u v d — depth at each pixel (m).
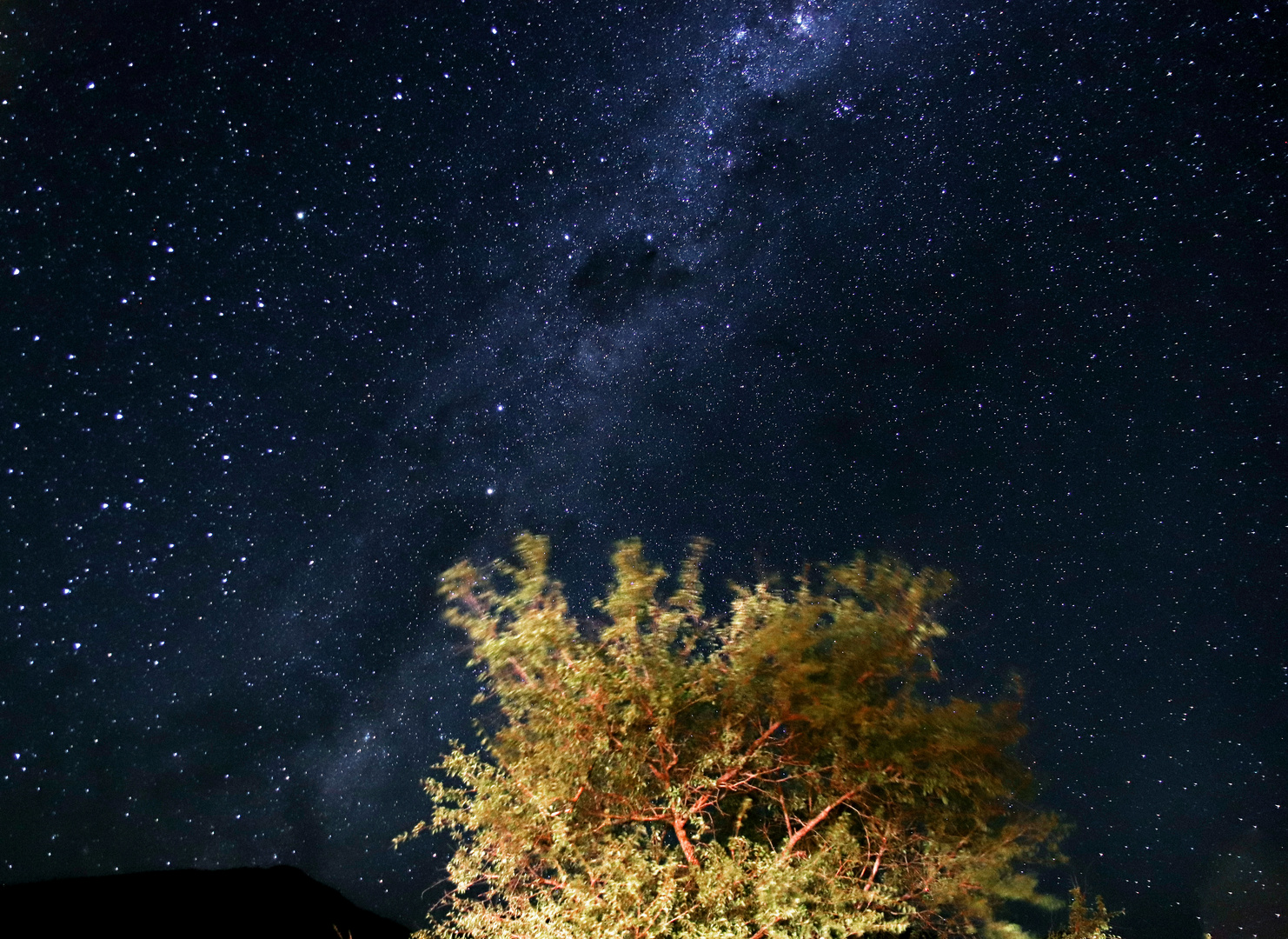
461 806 4.20
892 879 4.21
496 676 4.31
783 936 3.55
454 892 4.03
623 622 4.34
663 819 4.12
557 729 4.24
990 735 4.14
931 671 4.34
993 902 4.21
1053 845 4.35
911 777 4.17
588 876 3.88
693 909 3.65
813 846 4.35
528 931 3.68
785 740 4.36
